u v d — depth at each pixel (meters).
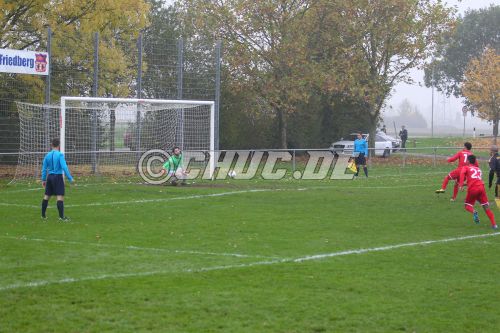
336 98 50.28
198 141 33.66
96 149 31.61
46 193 17.67
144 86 33.97
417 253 13.50
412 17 45.81
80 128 31.36
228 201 21.84
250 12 43.69
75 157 31.08
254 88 45.22
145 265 12.06
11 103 31.34
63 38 33.31
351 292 10.30
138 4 38.00
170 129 32.28
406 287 10.66
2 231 15.60
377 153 49.75
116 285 10.52
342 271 11.73
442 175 33.75
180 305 9.47
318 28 46.25
